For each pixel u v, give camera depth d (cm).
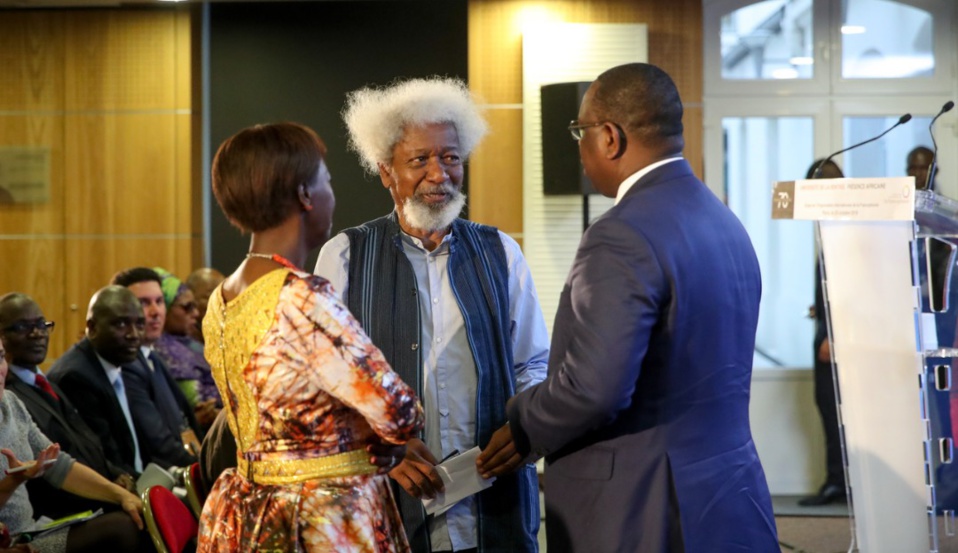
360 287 266
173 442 457
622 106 226
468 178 636
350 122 277
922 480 283
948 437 281
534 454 230
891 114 641
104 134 665
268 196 202
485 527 258
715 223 224
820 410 605
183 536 349
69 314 665
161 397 473
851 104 643
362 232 274
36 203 665
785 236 647
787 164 648
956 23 634
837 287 290
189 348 546
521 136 628
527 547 261
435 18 684
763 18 643
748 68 646
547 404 213
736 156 648
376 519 201
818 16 641
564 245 621
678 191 222
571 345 213
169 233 667
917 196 286
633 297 206
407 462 244
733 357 225
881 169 645
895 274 282
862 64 644
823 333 597
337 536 193
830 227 289
